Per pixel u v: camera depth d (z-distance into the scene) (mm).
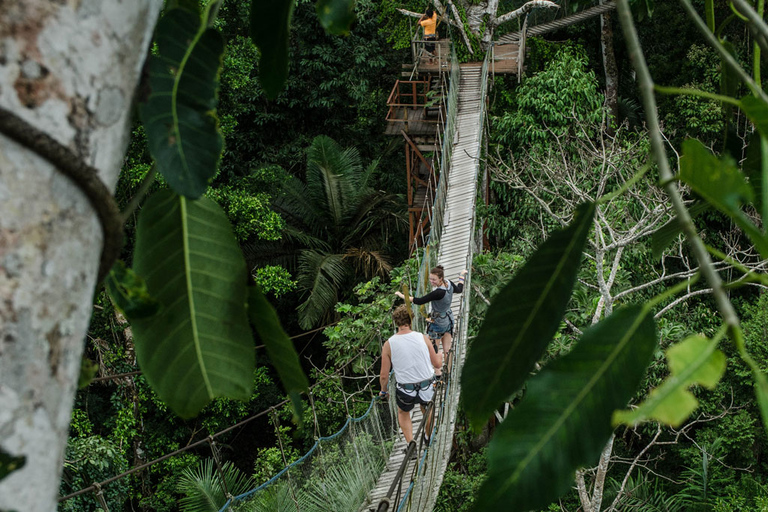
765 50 608
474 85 16359
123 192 10453
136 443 14320
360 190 18797
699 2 17953
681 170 505
